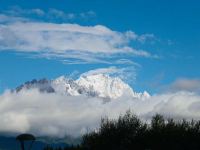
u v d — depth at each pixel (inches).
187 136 2640.3
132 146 2709.2
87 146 2839.6
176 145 2625.5
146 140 2684.5
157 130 2691.9
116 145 2763.3
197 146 2618.1
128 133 2775.6
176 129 2672.2
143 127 2785.4
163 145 2640.3
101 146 2778.1
